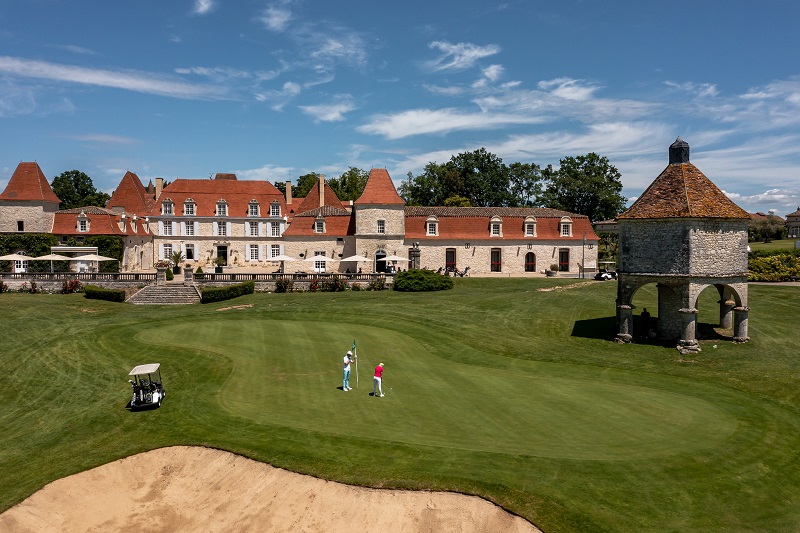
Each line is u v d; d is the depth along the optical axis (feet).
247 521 54.95
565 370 104.22
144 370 84.94
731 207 115.75
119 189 318.24
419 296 186.09
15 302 181.27
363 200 230.89
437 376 96.43
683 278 112.88
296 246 243.60
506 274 242.17
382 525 52.24
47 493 60.49
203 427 72.38
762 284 175.22
